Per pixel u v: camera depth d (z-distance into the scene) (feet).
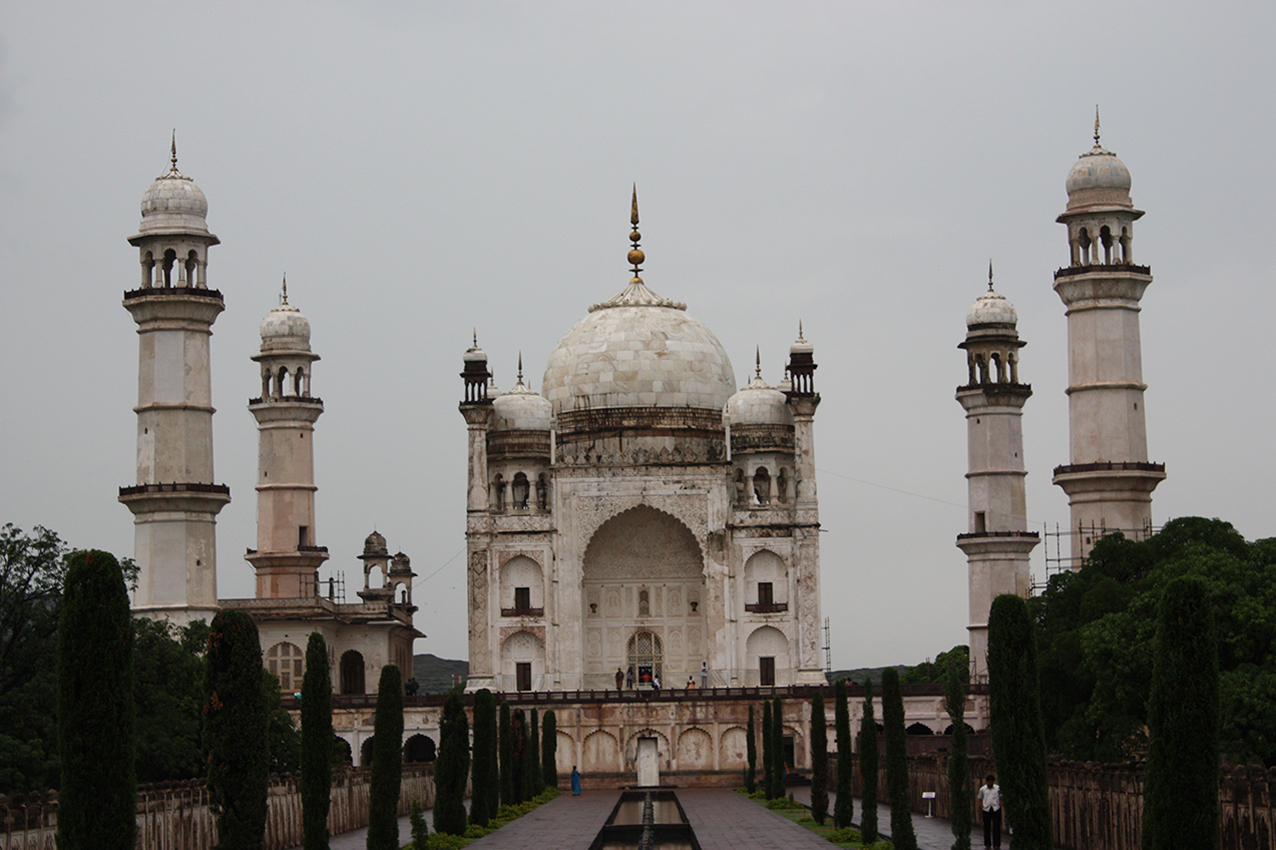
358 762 398.83
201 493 397.19
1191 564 296.30
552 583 445.78
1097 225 437.17
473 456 449.48
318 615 444.96
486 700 277.03
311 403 493.36
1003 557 449.89
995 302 470.80
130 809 149.59
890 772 209.36
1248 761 242.99
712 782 401.70
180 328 404.36
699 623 463.42
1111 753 289.33
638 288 515.91
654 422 477.36
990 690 171.94
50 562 270.05
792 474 476.95
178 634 365.40
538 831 260.21
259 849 169.27
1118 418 428.15
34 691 255.09
